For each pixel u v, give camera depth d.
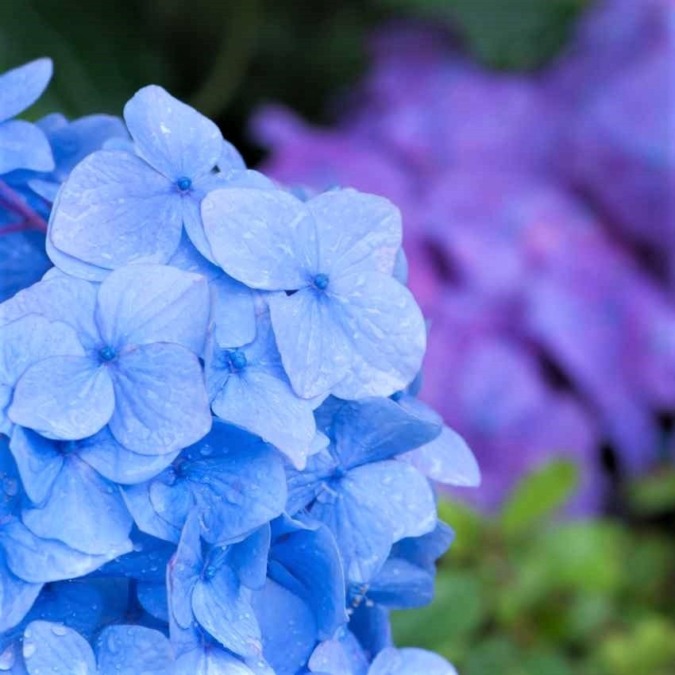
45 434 0.47
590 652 0.73
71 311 0.48
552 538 0.71
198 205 0.50
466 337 0.80
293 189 0.54
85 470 0.48
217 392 0.48
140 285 0.48
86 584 0.49
